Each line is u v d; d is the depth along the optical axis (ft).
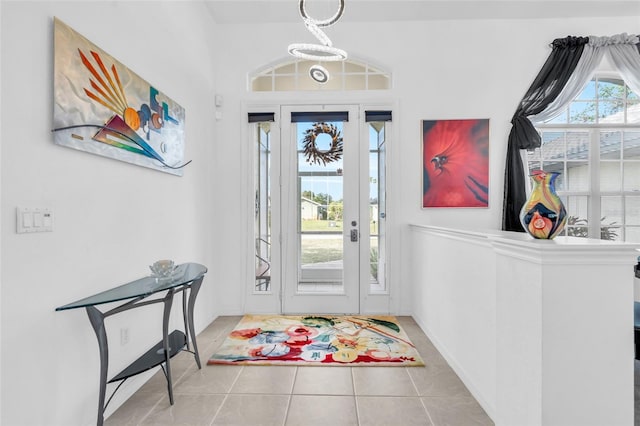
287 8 10.28
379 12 10.41
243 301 11.20
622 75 10.32
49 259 4.51
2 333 3.90
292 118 11.08
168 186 7.83
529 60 10.66
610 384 3.62
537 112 10.33
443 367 7.28
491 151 10.74
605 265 3.61
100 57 5.39
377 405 5.90
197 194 9.49
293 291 11.15
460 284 6.79
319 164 11.15
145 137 6.69
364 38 10.98
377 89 11.22
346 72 11.35
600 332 3.62
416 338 8.89
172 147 7.85
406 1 9.85
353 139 11.03
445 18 10.73
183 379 6.81
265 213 11.27
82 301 4.91
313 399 6.09
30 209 4.21
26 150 4.17
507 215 10.44
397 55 10.92
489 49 10.75
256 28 11.10
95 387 5.34
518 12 10.35
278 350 8.12
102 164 5.55
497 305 4.72
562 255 3.60
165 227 7.67
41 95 4.37
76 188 4.98
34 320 4.29
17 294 4.07
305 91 11.08
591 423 3.62
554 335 3.64
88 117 5.13
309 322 10.16
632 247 3.51
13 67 4.01
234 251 11.16
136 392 6.33
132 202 6.38
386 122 11.03
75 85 4.88
